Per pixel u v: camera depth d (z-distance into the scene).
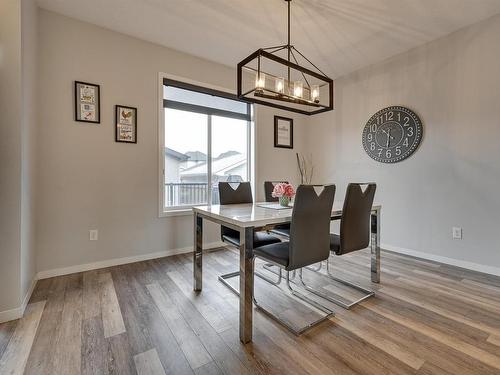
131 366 1.37
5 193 1.76
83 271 2.68
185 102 3.44
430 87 3.04
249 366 1.37
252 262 1.62
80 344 1.53
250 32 2.87
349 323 1.77
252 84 3.93
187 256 3.23
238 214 1.91
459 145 2.82
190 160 3.55
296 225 1.70
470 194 2.76
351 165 3.90
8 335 1.61
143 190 3.04
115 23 2.71
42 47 2.45
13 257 1.78
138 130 2.99
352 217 2.07
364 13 2.52
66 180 2.59
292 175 4.44
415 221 3.20
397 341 1.57
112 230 2.86
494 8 2.45
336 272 2.69
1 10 1.76
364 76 3.71
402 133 3.28
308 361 1.41
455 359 1.41
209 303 2.04
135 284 2.38
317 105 2.40
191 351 1.49
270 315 1.87
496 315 1.86
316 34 2.90
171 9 2.49
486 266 2.66
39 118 2.44
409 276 2.58
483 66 2.64
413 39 2.99
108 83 2.80
